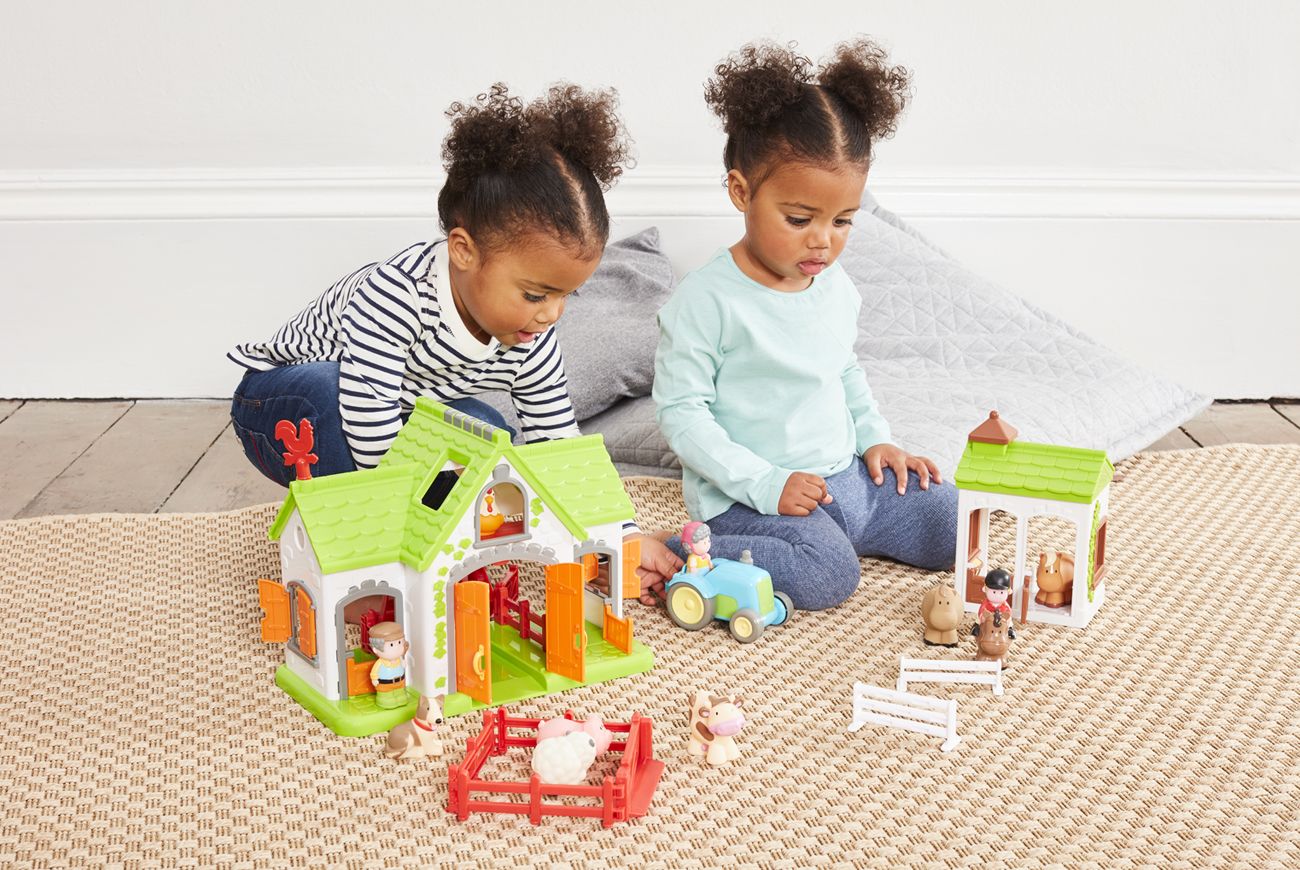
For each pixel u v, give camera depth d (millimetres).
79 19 2555
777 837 1243
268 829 1253
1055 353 2393
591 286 2537
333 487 1420
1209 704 1486
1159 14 2689
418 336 1682
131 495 2203
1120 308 2838
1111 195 2770
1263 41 2695
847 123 1680
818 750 1395
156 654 1601
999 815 1277
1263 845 1229
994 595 1537
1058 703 1489
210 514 2047
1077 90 2734
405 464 1483
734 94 1717
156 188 2637
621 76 2689
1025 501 1650
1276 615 1708
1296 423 2670
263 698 1497
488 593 1423
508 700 1481
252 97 2627
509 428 2271
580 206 1503
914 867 1199
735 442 1840
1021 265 2814
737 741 1411
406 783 1331
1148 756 1379
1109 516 2045
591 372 2324
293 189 2662
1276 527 2000
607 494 1538
